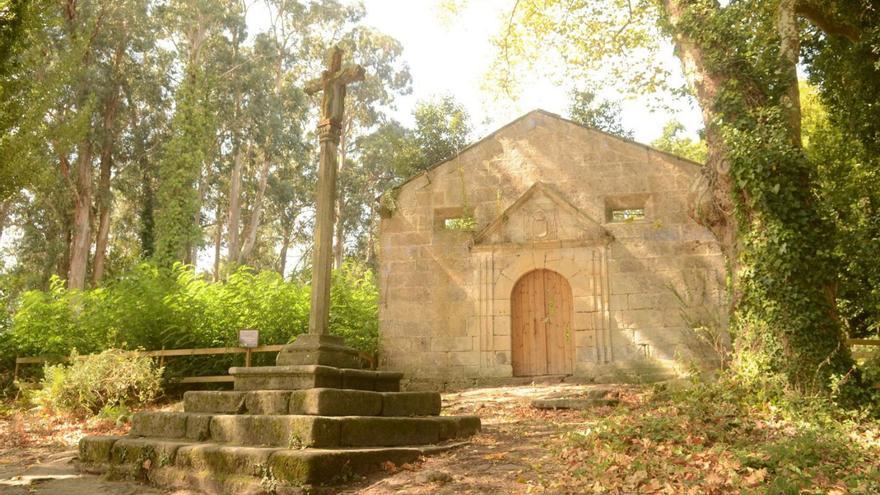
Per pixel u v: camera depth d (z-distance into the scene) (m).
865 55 12.45
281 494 4.99
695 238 13.49
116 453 6.26
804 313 8.19
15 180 14.70
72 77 23.33
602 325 13.56
